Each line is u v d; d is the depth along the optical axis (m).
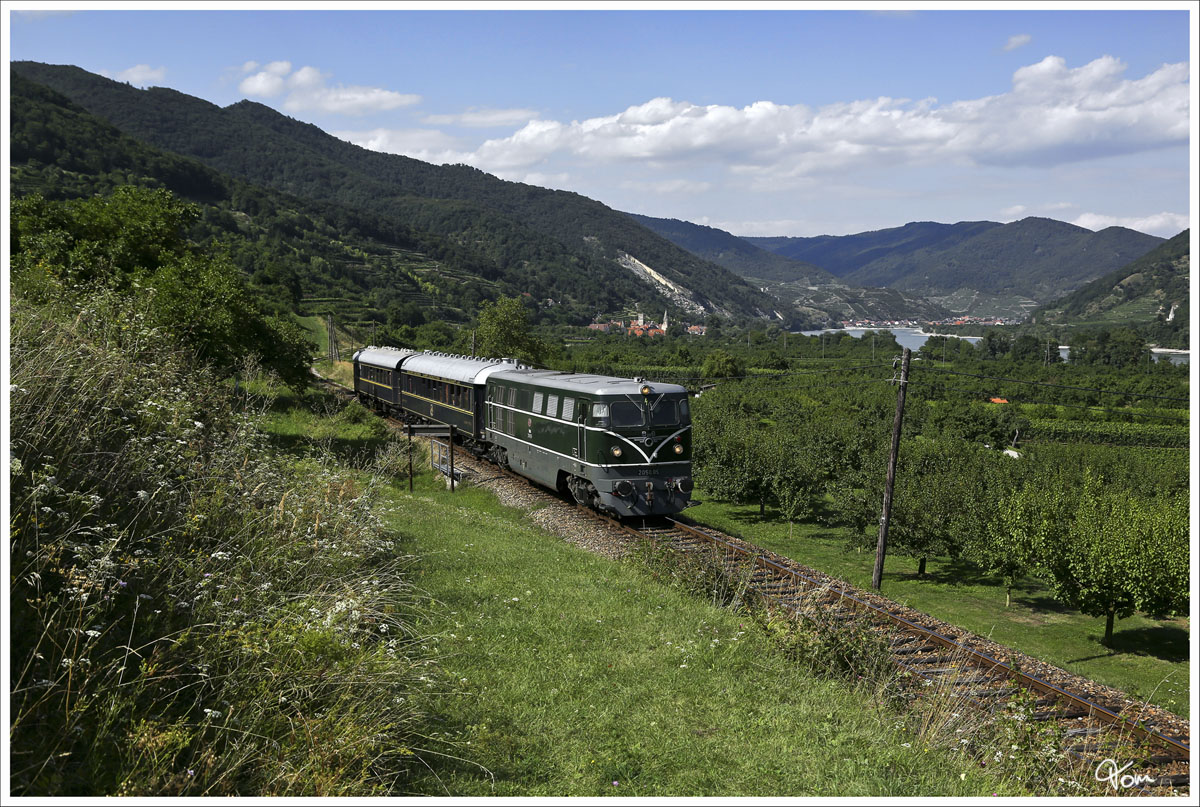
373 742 5.64
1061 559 18.09
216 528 7.72
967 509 23.16
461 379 27.86
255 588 6.93
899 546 23.45
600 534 17.70
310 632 6.19
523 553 14.31
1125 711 9.03
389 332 115.12
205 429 10.05
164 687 5.45
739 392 63.38
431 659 7.97
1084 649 17.45
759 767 6.73
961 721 8.19
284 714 5.62
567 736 7.12
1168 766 8.01
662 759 6.79
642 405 18.55
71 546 5.67
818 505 32.59
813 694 8.58
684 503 18.92
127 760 4.70
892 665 9.73
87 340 8.87
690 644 9.73
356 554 9.27
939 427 58.06
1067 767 7.48
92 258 25.52
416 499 20.97
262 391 18.27
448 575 11.91
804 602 11.48
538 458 21.69
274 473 9.73
